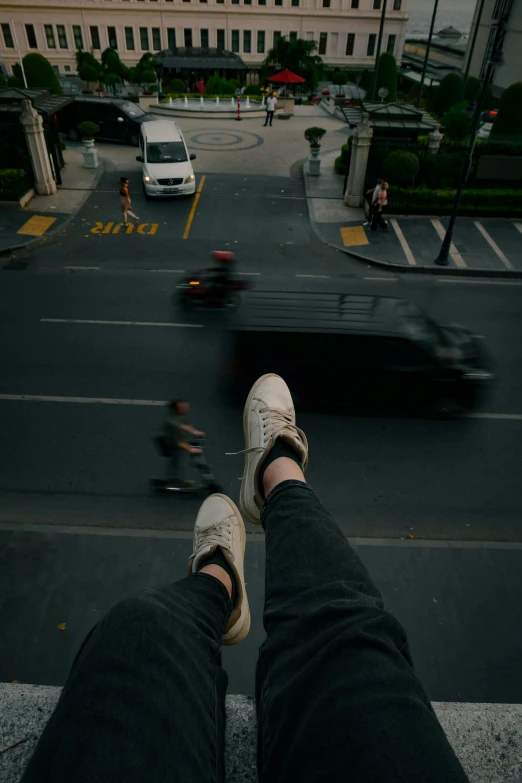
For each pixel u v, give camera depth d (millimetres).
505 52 45812
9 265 15984
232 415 10102
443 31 81375
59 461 9031
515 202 19891
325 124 35312
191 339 12398
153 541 7789
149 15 58781
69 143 27734
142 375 11109
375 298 10789
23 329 12570
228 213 20578
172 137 21750
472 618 6965
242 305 10516
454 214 16062
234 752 1280
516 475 9156
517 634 6812
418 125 19984
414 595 7195
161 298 14266
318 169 24172
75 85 51844
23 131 19875
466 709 1467
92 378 10969
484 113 34969
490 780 1310
